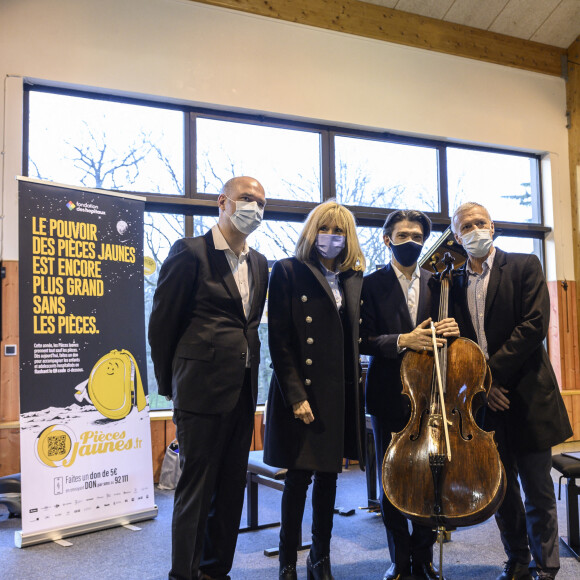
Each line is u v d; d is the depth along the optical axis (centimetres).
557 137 691
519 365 229
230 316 221
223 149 552
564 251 681
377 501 377
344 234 233
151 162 525
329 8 579
